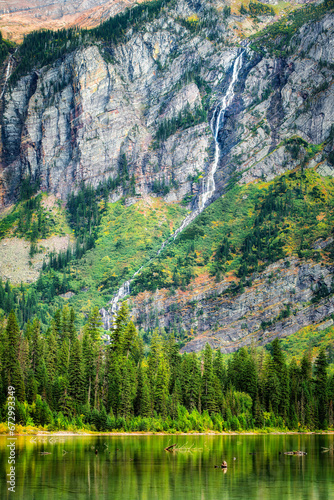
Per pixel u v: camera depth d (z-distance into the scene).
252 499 129.38
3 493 129.38
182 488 137.62
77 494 129.88
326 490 139.25
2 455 172.62
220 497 130.62
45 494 129.25
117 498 127.56
